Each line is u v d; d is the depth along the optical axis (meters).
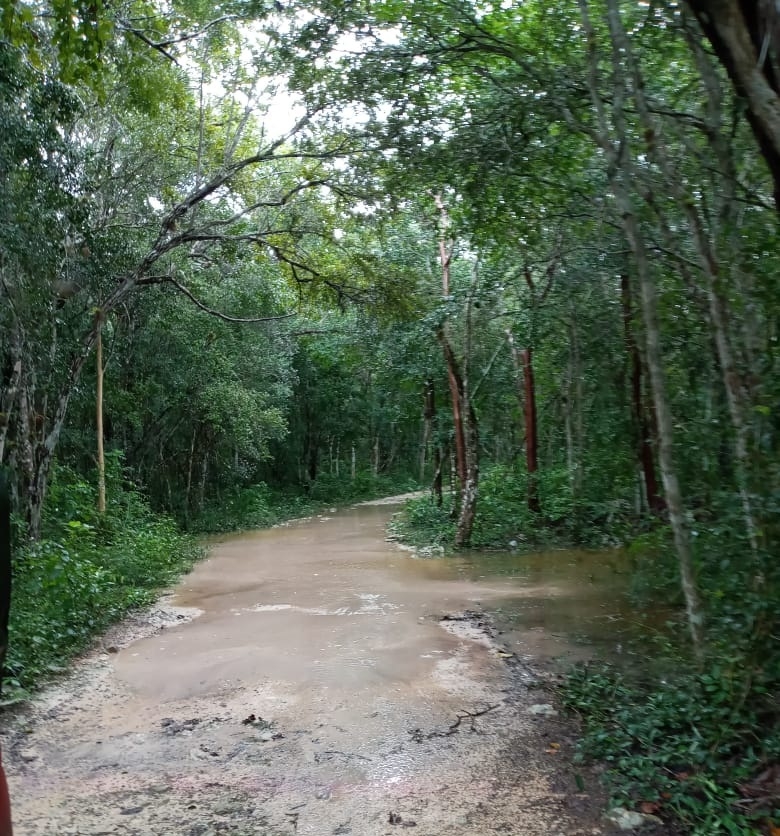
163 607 10.30
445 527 17.97
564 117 7.96
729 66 4.73
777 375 5.21
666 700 5.39
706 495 7.46
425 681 6.61
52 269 11.35
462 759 4.90
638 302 12.56
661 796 4.25
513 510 17.88
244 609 10.05
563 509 17.05
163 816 4.16
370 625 8.81
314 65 9.38
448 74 9.44
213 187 14.07
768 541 4.83
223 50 13.84
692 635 6.09
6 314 10.79
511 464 23.02
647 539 8.91
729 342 5.58
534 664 7.11
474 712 5.80
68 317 13.02
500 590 11.09
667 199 7.92
